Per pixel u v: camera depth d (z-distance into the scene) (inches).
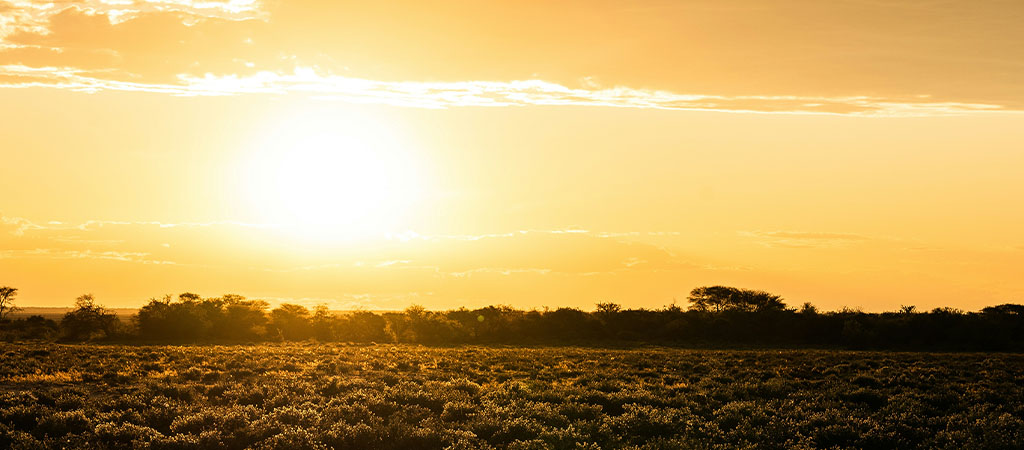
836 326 3843.5
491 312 4431.6
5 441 794.8
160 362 1827.0
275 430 878.4
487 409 1043.9
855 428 935.7
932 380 1558.8
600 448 850.8
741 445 863.1
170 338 3777.1
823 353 2709.2
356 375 1574.8
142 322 3897.6
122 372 1536.7
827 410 1058.1
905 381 1508.4
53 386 1338.6
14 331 3988.7
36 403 1049.5
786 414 1040.2
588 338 3912.4
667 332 3934.5
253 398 1137.4
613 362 2085.4
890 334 3641.7
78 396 1146.0
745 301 4744.1
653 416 1001.5
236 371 1582.2
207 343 3459.6
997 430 926.4
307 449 796.6
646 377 1644.9
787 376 1681.8
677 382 1520.7
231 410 992.9
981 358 2454.5
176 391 1176.2
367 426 882.8
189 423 902.4
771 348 3430.1
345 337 3836.1
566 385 1409.9
